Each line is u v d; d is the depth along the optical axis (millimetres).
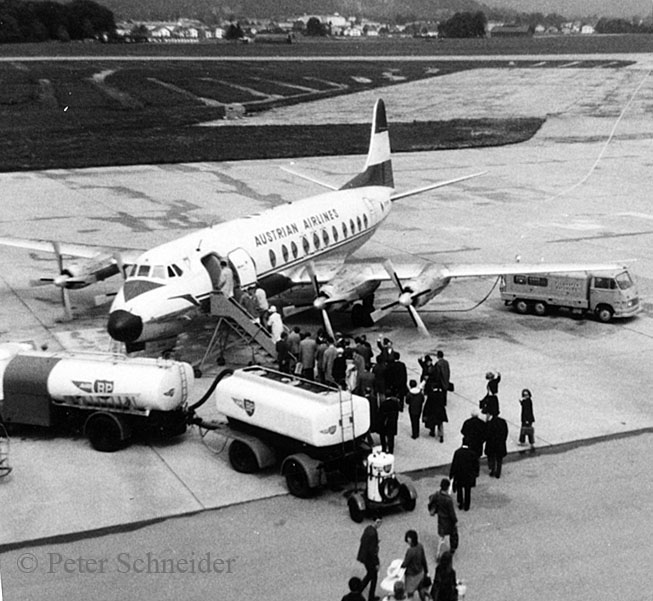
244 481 21656
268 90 139500
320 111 116562
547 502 20500
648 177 71438
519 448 23500
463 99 129375
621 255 45469
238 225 31938
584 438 24109
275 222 33250
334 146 87125
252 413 21672
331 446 20672
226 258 29594
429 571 17438
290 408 20703
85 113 110375
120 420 22922
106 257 34875
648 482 21516
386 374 25422
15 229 51031
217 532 19203
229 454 22297
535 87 143375
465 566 17750
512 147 88438
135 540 18844
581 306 35438
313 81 153000
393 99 129750
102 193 63156
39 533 19109
